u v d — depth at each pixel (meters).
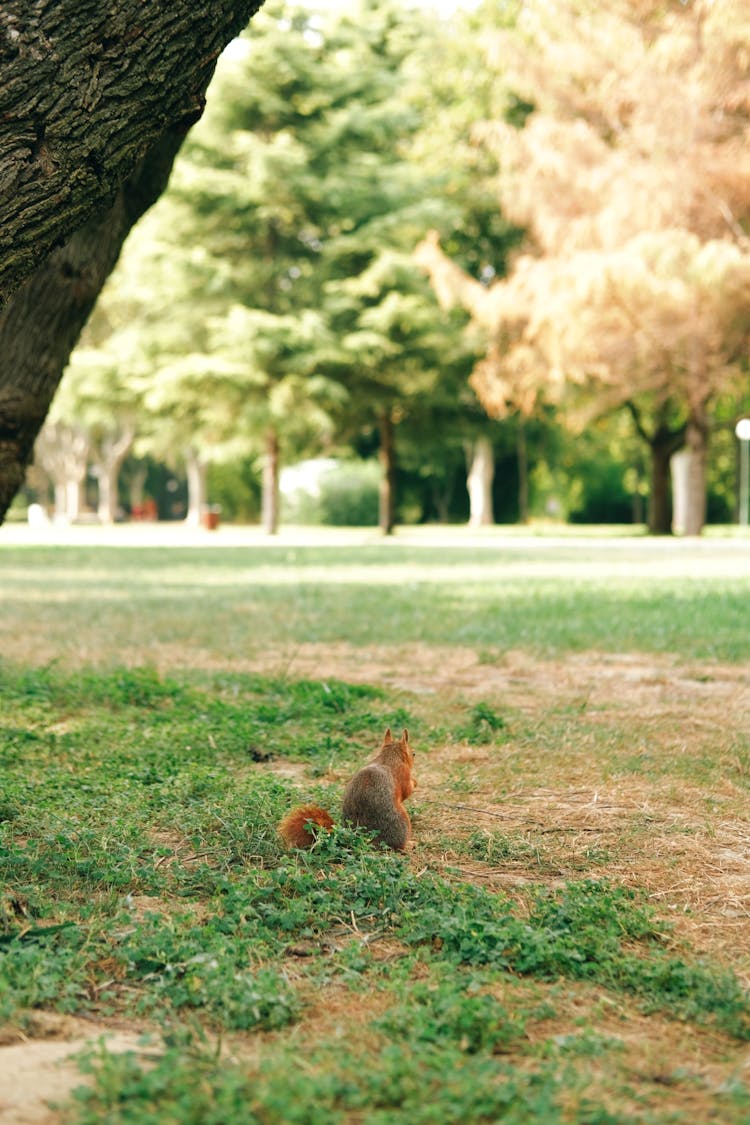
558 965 3.55
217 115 43.59
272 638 12.63
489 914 3.96
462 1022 3.02
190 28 4.06
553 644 12.08
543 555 30.69
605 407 43.34
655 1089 2.78
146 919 3.81
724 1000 3.27
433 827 5.29
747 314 35.25
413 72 46.53
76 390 45.41
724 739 7.27
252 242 45.69
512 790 6.00
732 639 12.32
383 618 14.52
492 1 44.44
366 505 72.25
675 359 38.16
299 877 4.25
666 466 48.75
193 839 4.87
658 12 35.31
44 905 3.96
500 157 38.75
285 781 6.10
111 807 5.44
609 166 35.31
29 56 3.82
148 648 11.84
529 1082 2.74
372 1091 2.65
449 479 71.50
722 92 33.62
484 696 8.94
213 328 43.91
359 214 44.53
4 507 7.79
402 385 45.28
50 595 18.08
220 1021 3.11
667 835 5.18
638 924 3.90
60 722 7.88
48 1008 3.19
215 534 51.31
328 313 44.09
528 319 39.50
